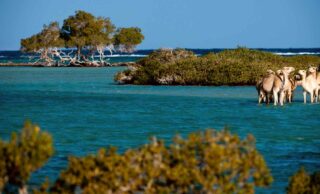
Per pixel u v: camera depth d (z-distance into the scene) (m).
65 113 81.81
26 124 21.69
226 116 75.00
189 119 72.81
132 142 55.69
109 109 86.06
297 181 29.25
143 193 22.50
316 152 49.88
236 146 22.84
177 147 23.06
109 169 21.89
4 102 98.94
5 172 21.17
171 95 107.81
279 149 51.31
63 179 22.56
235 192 22.55
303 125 66.31
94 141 56.38
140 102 95.62
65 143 55.09
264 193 35.47
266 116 74.25
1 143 21.42
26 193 21.95
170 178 22.11
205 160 22.44
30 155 21.09
